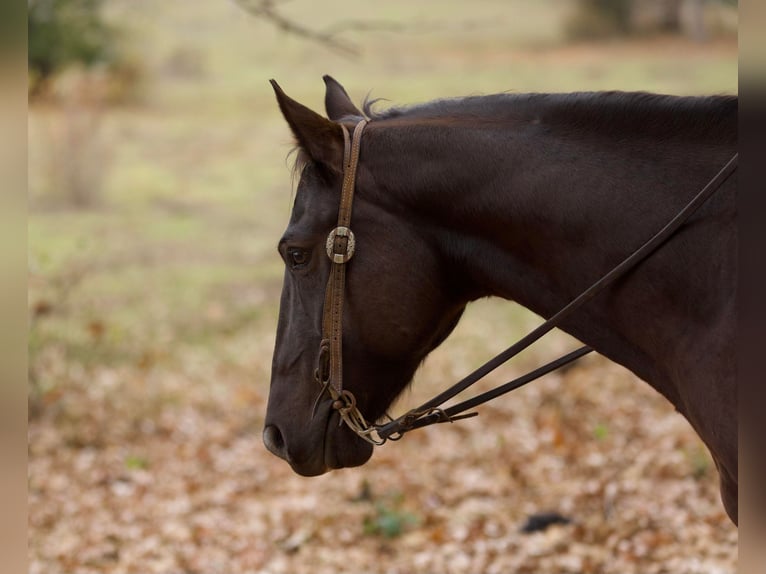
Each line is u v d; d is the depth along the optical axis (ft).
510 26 130.41
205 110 109.19
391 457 34.86
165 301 59.98
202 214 81.87
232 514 30.68
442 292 12.10
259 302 60.85
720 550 23.75
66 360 45.57
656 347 11.02
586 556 24.70
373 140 11.98
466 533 27.20
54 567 26.91
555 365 12.12
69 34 88.33
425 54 122.11
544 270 11.60
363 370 12.16
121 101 109.60
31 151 86.69
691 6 124.57
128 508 31.60
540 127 11.61
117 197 86.69
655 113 11.23
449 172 11.66
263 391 45.27
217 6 134.72
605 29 126.62
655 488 28.32
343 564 26.11
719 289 10.44
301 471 12.62
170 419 41.11
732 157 10.78
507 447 34.63
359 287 11.88
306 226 11.98
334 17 129.59
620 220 11.03
